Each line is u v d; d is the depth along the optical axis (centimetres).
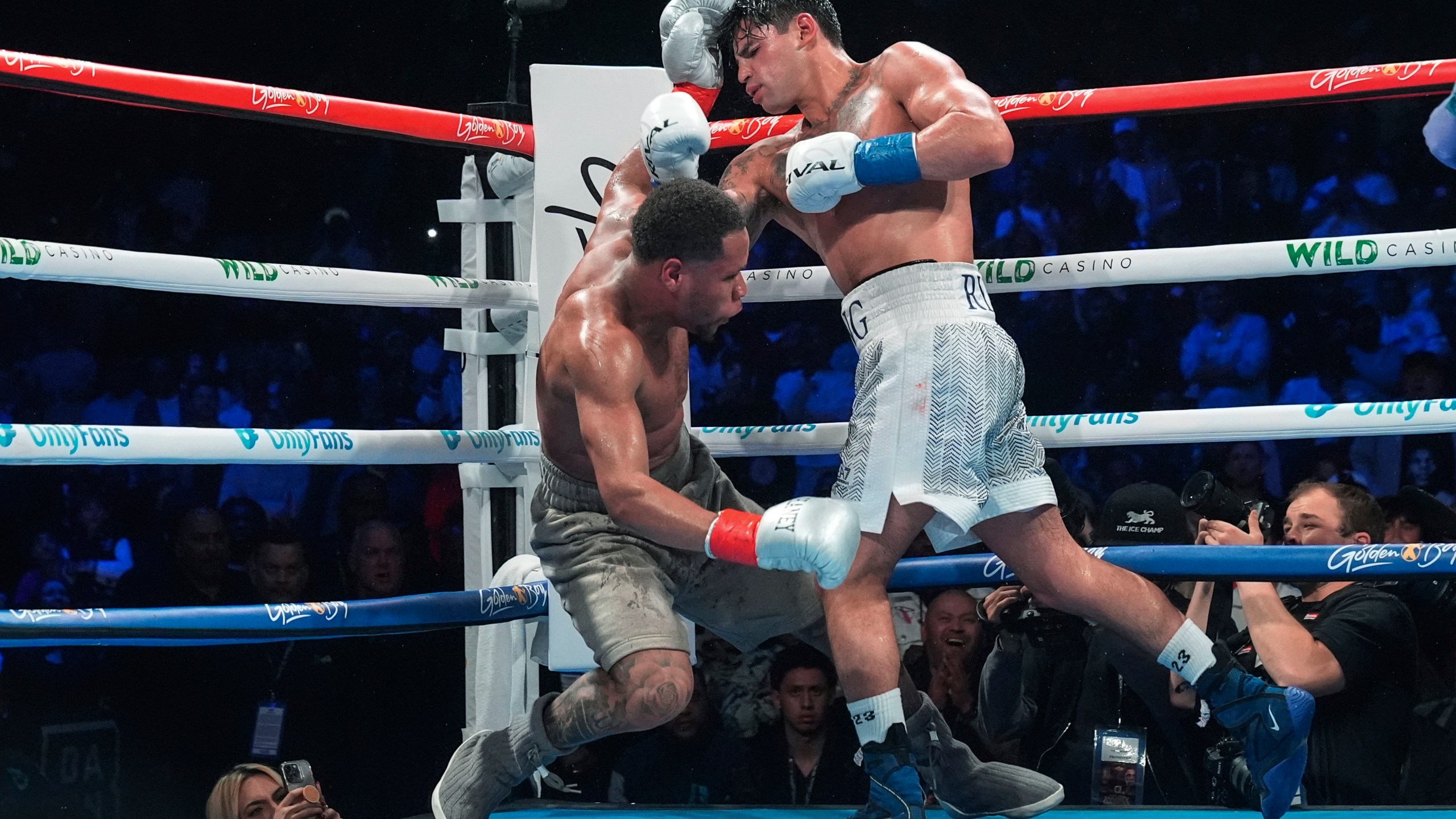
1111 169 617
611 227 245
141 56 616
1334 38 616
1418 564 226
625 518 201
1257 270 246
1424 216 592
